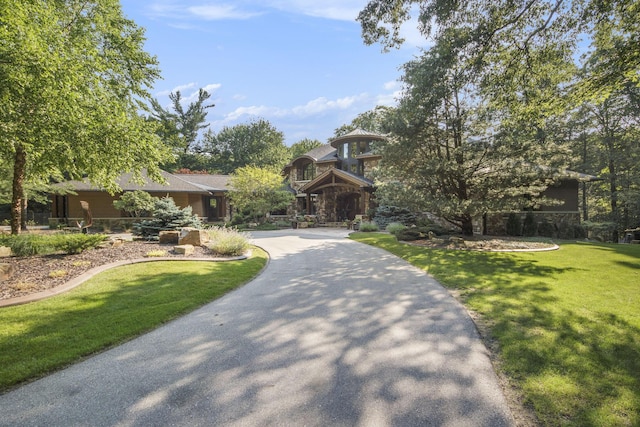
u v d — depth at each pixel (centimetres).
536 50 961
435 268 853
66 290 605
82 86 859
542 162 1288
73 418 259
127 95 1268
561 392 288
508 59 959
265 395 289
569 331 422
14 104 741
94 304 534
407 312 515
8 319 461
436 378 315
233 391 296
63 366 344
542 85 1116
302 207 3091
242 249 1091
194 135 4631
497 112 1247
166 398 286
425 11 869
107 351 383
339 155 2964
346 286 687
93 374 329
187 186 2520
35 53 684
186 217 1448
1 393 295
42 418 259
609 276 735
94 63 912
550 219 1812
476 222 1867
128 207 2028
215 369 338
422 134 1344
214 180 3114
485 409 266
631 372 319
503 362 346
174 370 336
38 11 748
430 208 1348
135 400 283
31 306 518
